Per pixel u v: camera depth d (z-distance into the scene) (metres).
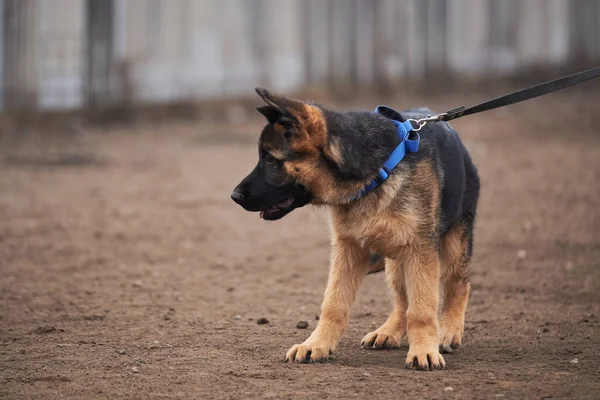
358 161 7.04
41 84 31.50
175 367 7.27
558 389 6.50
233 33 47.28
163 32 44.16
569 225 14.39
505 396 6.32
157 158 22.81
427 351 7.20
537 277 11.14
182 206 16.58
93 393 6.57
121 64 31.55
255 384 6.72
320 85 36.09
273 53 48.06
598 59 44.56
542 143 25.02
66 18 39.94
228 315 9.42
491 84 39.22
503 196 17.16
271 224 15.15
